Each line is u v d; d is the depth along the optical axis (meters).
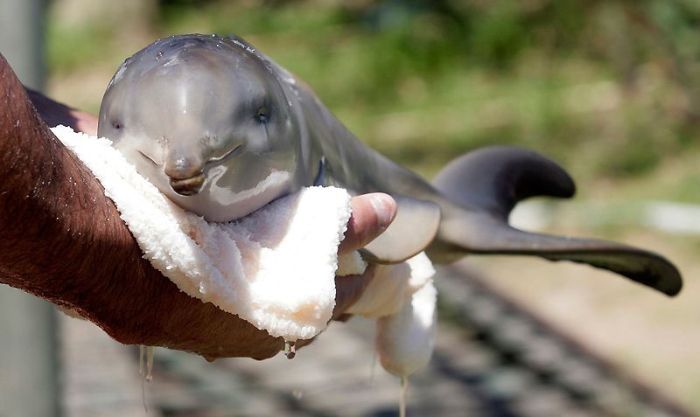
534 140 18.30
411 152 18.48
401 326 2.91
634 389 9.80
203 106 2.15
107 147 2.15
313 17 23.67
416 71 21.08
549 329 10.77
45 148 1.97
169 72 2.18
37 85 5.36
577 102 19.08
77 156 2.10
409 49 21.34
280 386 8.86
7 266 2.01
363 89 20.83
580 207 15.83
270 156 2.25
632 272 3.11
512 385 9.30
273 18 24.02
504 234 3.11
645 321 12.91
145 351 2.82
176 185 2.11
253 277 2.22
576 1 20.61
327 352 9.48
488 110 19.53
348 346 9.61
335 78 21.23
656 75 18.42
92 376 7.61
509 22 21.27
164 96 2.15
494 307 11.12
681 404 10.12
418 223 2.61
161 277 2.17
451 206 3.20
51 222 1.98
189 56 2.21
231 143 2.17
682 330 12.63
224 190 2.20
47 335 5.64
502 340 10.25
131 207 2.10
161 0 25.17
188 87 2.16
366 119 19.89
